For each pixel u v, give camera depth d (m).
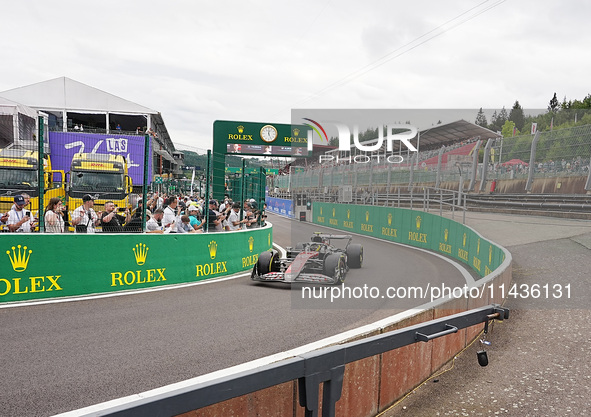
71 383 3.87
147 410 1.63
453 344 4.43
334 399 2.37
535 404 3.53
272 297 7.57
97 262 7.51
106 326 5.58
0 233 6.69
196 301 7.11
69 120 25.62
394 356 3.54
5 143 14.99
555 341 4.87
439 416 3.36
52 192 11.62
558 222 14.63
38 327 5.47
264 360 3.25
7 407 3.42
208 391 1.81
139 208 9.55
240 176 13.16
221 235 9.73
